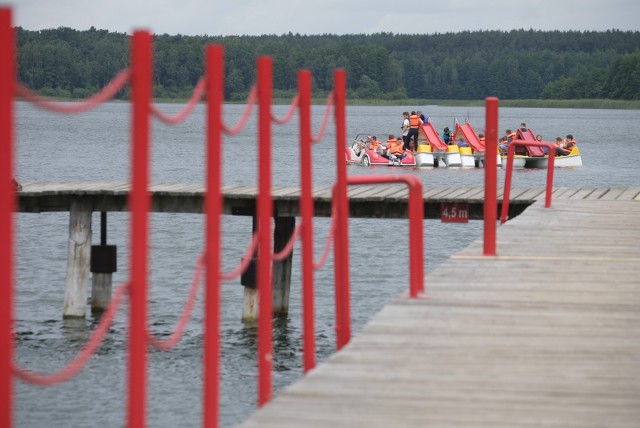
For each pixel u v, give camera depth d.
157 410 27.61
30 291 44.84
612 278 23.69
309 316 18.73
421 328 18.44
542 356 16.61
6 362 10.27
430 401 14.12
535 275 24.00
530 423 13.25
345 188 20.25
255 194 40.38
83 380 30.52
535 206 39.38
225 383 30.38
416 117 116.00
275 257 17.23
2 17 9.91
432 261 55.66
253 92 15.39
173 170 116.94
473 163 113.88
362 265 52.25
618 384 15.06
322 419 13.30
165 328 37.78
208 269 14.16
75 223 40.16
